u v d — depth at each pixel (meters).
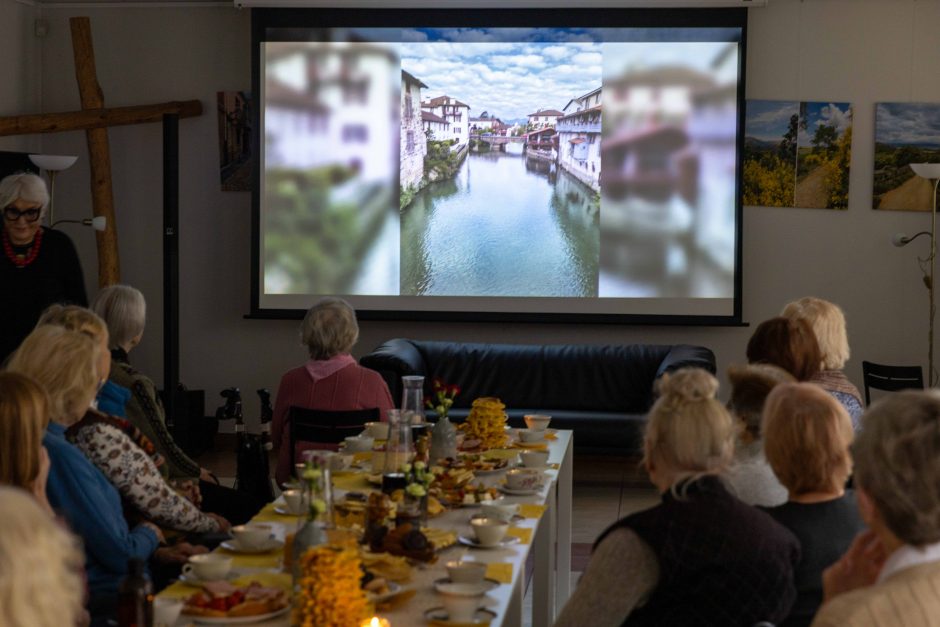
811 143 7.97
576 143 8.07
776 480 2.85
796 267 8.04
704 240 8.02
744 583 2.12
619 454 7.06
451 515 3.07
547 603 3.89
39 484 2.43
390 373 7.06
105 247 8.11
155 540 3.00
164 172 7.40
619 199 8.05
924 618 1.54
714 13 7.84
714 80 7.93
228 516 4.16
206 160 8.38
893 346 7.98
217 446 8.38
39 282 4.73
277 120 8.16
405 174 8.17
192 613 2.14
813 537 2.36
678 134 7.98
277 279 8.23
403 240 8.20
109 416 3.30
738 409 2.92
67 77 8.43
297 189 8.19
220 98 8.31
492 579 2.44
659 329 8.13
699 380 2.28
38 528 1.14
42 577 1.13
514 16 7.99
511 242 8.16
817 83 7.94
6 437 2.31
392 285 8.22
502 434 4.22
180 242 8.43
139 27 8.35
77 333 2.93
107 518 2.83
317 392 4.36
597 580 2.14
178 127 7.86
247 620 2.11
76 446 3.11
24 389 2.34
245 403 8.42
